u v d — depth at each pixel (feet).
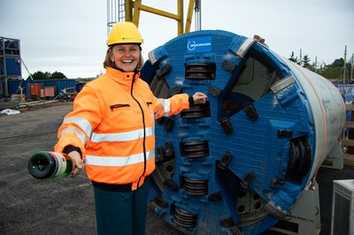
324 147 10.34
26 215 15.03
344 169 22.24
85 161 7.43
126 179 7.31
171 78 11.05
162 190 12.00
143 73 12.00
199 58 10.19
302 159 8.63
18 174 21.94
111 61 7.42
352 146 23.84
